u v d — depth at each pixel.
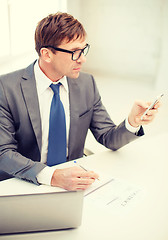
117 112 3.57
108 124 1.58
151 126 3.18
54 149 1.40
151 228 0.87
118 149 1.43
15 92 1.35
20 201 0.80
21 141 1.40
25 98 1.36
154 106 1.24
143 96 4.08
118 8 4.86
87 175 1.07
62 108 1.39
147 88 4.38
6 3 3.82
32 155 1.42
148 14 4.64
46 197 0.81
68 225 0.85
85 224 0.88
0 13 3.84
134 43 4.85
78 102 1.50
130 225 0.88
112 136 1.42
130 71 4.95
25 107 1.36
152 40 4.66
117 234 0.84
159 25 4.56
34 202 0.81
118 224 0.88
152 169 1.24
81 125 1.53
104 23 5.04
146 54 4.72
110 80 4.84
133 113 1.29
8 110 1.34
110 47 5.08
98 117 1.60
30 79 1.39
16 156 1.18
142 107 1.27
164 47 4.59
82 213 0.91
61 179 1.05
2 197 0.79
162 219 0.91
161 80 4.51
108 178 1.14
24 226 0.83
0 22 3.89
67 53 1.24
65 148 1.42
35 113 1.37
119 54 5.02
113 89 4.41
